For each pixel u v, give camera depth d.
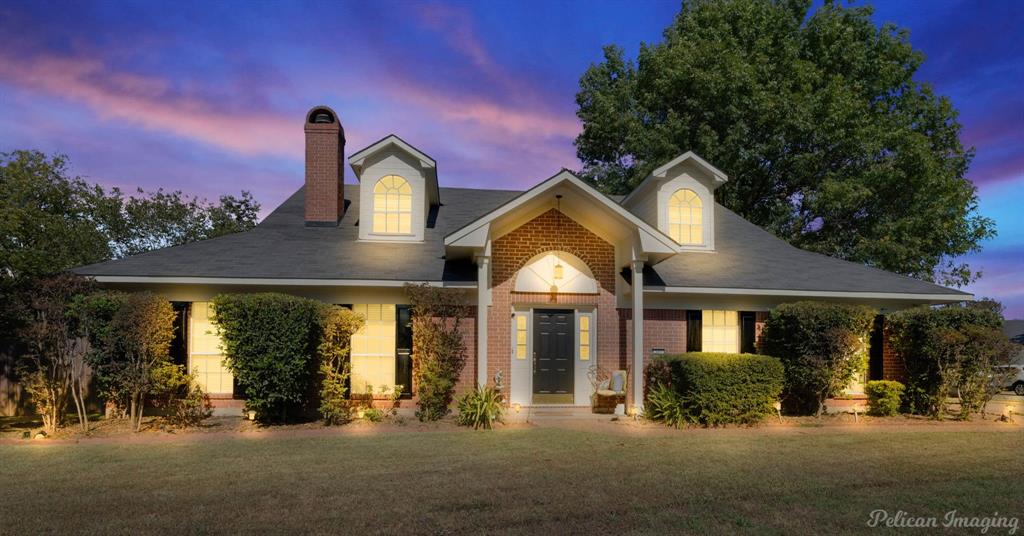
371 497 7.03
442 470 8.32
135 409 11.96
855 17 30.17
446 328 13.87
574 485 7.57
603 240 15.04
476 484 7.60
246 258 14.09
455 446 9.98
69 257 24.56
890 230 26.98
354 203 18.39
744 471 8.34
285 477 7.92
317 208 16.62
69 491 7.26
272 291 13.66
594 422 12.65
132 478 7.86
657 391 13.34
